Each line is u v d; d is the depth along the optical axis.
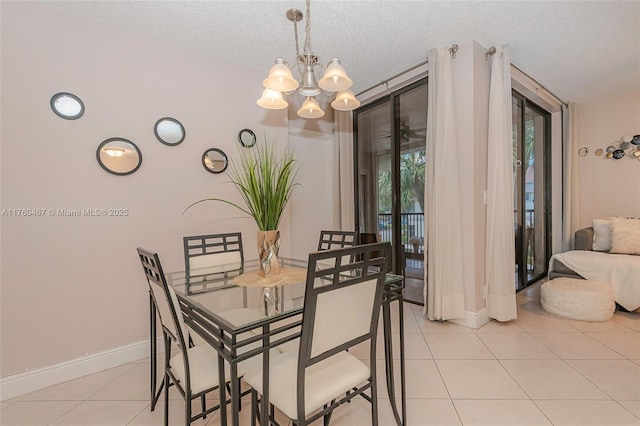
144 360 2.22
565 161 4.05
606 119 3.90
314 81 1.69
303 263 2.22
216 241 2.67
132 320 2.22
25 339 1.83
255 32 2.34
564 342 2.24
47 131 1.91
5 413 1.61
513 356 2.05
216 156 2.67
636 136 3.69
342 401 1.17
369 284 1.18
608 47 2.67
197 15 2.11
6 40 1.78
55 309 1.93
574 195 4.03
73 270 2.00
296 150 3.82
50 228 1.92
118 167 2.16
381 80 3.34
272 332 1.13
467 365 1.95
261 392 1.12
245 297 1.44
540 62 2.94
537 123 4.01
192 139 2.54
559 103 3.99
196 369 1.30
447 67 2.60
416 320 2.75
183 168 2.49
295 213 3.81
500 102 2.57
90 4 1.96
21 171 1.82
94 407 1.65
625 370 1.84
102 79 2.11
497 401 1.59
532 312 2.87
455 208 2.58
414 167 3.26
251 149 2.90
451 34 2.44
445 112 2.60
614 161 3.86
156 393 1.63
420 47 2.63
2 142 1.77
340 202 3.94
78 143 2.01
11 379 1.76
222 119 2.72
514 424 1.42
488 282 2.62
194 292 1.53
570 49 2.70
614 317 2.68
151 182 2.32
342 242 2.34
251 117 2.92
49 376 1.88
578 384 1.71
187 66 2.52
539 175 4.07
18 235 1.82
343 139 3.95
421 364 1.98
